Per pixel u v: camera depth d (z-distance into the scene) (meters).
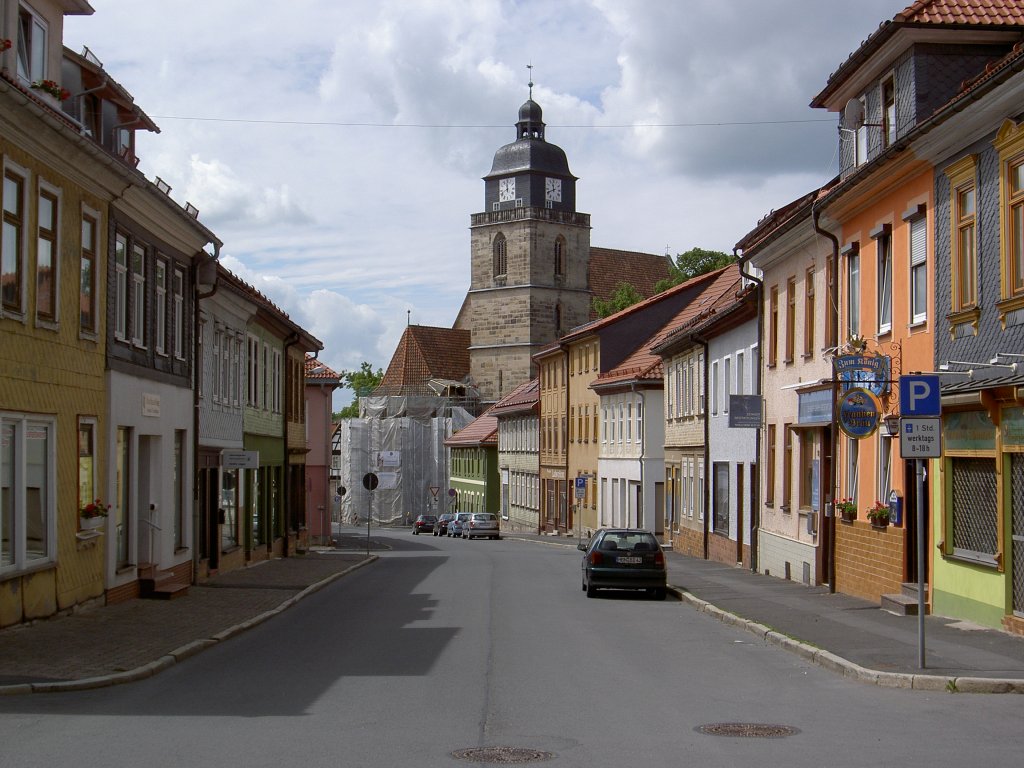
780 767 8.85
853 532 23.70
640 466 55.81
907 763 8.96
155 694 12.49
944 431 18.64
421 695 12.46
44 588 18.41
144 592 23.53
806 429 27.80
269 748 9.58
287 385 42.50
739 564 35.38
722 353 38.31
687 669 14.59
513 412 84.62
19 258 17.23
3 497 16.89
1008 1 20.59
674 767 8.88
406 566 39.19
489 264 114.56
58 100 18.31
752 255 31.17
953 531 18.66
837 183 25.73
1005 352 16.39
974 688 12.66
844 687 13.05
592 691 12.77
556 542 63.75
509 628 19.53
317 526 59.22
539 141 113.88
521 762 9.07
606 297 117.81
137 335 23.44
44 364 18.20
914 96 20.42
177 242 25.70
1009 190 16.25
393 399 113.56
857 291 23.81
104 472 21.16
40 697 12.26
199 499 28.67
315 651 16.36
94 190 20.30
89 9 20.09
